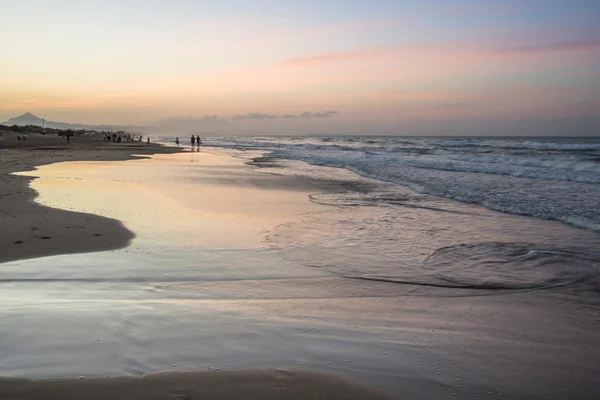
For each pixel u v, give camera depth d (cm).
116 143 5969
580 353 357
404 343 363
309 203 1172
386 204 1169
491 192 1368
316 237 783
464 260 652
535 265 628
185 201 1134
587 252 693
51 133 10188
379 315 432
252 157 3353
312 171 2192
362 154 3641
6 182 1359
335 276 570
